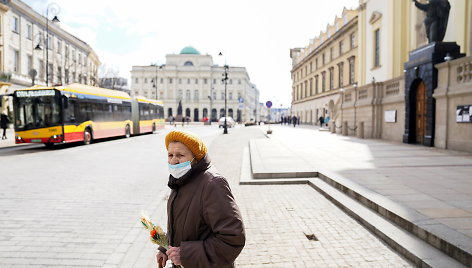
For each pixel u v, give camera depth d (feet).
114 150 48.67
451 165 27.04
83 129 55.57
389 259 11.35
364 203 17.19
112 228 15.17
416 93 46.78
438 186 19.33
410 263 11.01
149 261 11.78
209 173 5.67
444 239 10.96
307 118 184.96
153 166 33.81
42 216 16.88
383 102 56.29
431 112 41.14
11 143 57.72
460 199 16.31
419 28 62.69
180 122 257.34
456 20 49.98
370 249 12.24
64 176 27.76
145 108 87.56
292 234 13.91
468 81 35.14
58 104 48.65
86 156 41.45
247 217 16.31
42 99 48.29
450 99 37.88
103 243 13.42
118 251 12.63
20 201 19.71
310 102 176.86
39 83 118.42
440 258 10.53
